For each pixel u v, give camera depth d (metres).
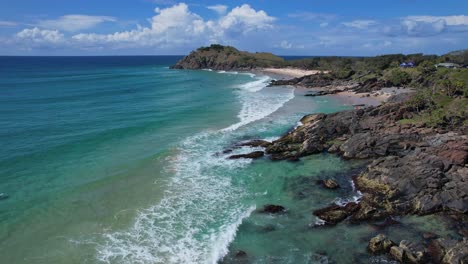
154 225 22.47
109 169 31.52
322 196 26.95
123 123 48.81
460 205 23.61
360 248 20.27
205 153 36.59
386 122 43.97
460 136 35.44
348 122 43.75
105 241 20.64
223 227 22.48
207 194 27.16
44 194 26.36
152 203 25.38
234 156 35.38
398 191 25.95
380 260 19.16
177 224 22.67
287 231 22.09
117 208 24.47
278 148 36.81
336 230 22.17
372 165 30.31
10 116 51.81
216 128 46.56
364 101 68.44
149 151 36.75
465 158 28.16
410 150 34.47
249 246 20.52
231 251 20.02
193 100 69.56
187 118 52.47
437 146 31.92
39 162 32.84
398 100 59.91
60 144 38.38
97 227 22.06
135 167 32.16
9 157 33.84
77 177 29.58
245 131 45.19
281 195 27.19
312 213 24.31
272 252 19.97
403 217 23.47
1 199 25.44
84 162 33.12
